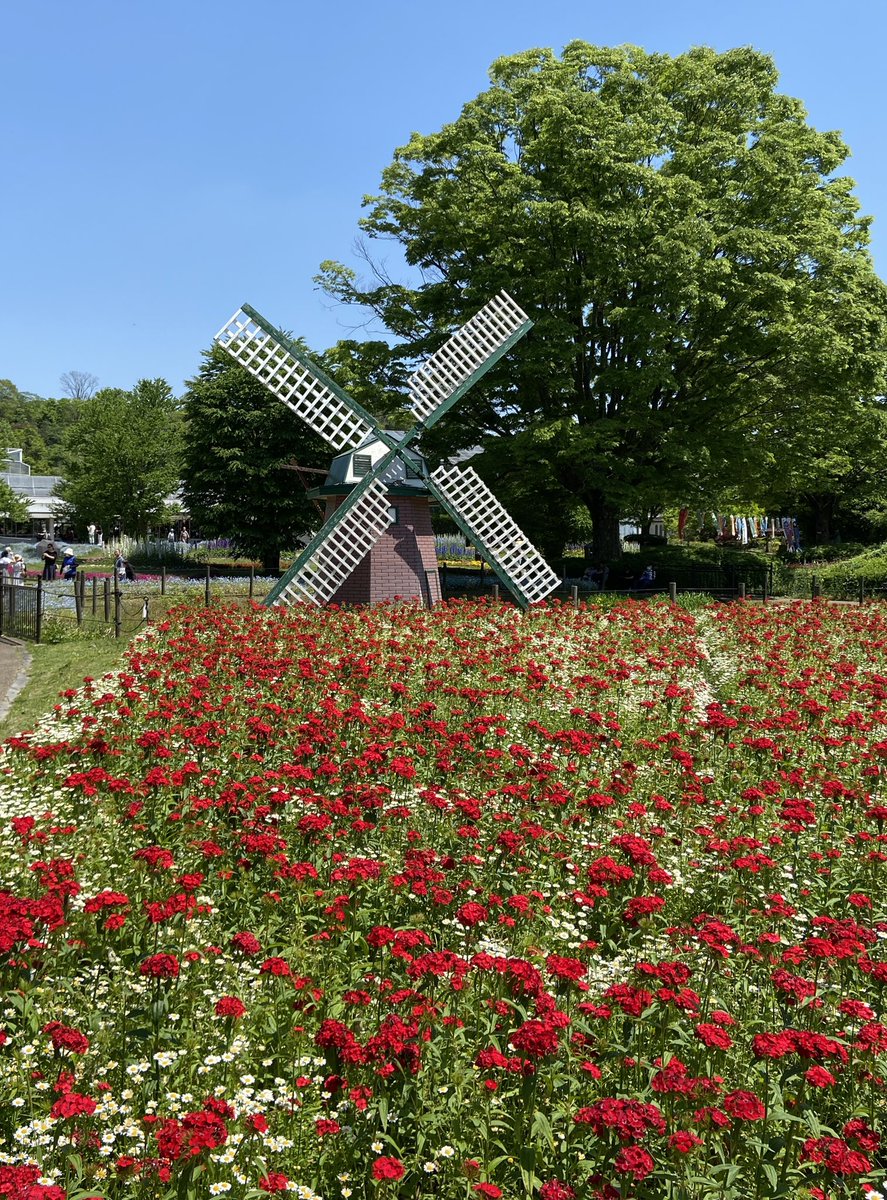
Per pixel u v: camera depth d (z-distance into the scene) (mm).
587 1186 3803
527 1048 3965
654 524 79375
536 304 31250
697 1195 3758
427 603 25359
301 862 6379
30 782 8242
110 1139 3785
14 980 4645
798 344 29906
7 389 166875
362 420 24109
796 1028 4922
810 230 31625
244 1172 3787
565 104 29406
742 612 21328
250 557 50125
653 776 9164
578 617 19625
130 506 65375
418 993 4551
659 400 33656
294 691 11859
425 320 34969
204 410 46938
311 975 5242
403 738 9727
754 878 6559
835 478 51125
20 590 22859
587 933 6125
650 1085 4184
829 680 13445
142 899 5914
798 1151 4059
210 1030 4664
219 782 8141
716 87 33094
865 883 6762
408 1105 4070
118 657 17438
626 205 29203
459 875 6500
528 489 34312
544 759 9039
